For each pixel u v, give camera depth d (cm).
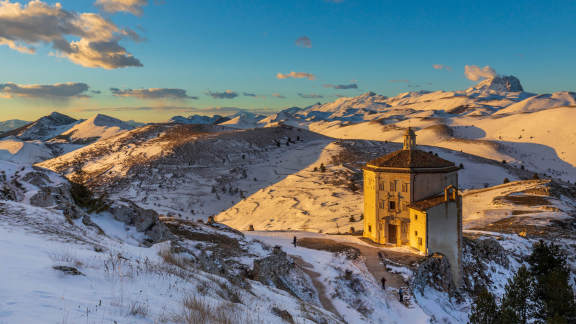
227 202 14062
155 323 735
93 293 830
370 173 5019
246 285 1975
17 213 1922
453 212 4178
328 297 3073
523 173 17138
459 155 19188
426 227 4175
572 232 5947
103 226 2750
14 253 1022
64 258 1081
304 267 3791
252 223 10531
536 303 3114
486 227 6500
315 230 8156
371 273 3675
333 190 11981
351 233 6512
